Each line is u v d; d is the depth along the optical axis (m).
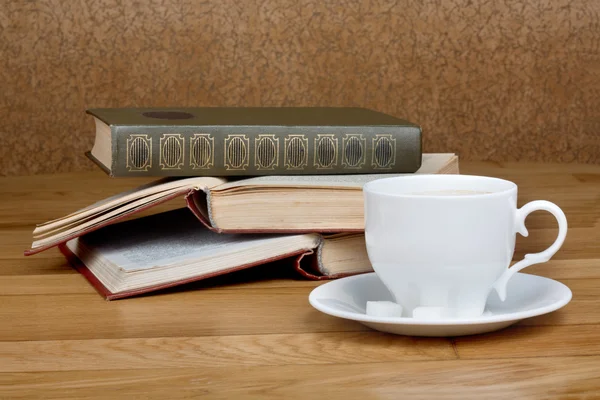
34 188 1.11
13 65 1.28
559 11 1.37
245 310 0.59
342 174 0.71
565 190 1.06
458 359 0.48
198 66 1.34
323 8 1.36
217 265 0.64
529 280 0.58
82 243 0.74
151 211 0.97
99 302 0.61
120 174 0.66
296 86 1.37
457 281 0.50
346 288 0.58
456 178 0.56
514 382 0.44
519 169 1.24
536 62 1.38
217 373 0.46
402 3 1.36
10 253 0.77
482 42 1.38
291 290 0.65
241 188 0.64
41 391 0.43
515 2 1.37
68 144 1.32
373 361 0.48
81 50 1.30
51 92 1.30
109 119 0.69
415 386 0.44
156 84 1.33
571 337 0.52
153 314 0.58
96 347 0.51
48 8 1.28
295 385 0.44
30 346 0.51
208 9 1.34
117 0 1.30
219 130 0.68
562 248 0.76
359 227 0.67
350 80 1.38
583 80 1.39
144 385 0.44
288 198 0.65
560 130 1.40
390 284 0.52
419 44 1.38
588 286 0.64
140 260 0.65
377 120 0.76
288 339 0.52
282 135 0.69
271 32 1.36
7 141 1.30
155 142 0.67
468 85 1.39
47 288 0.65
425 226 0.50
